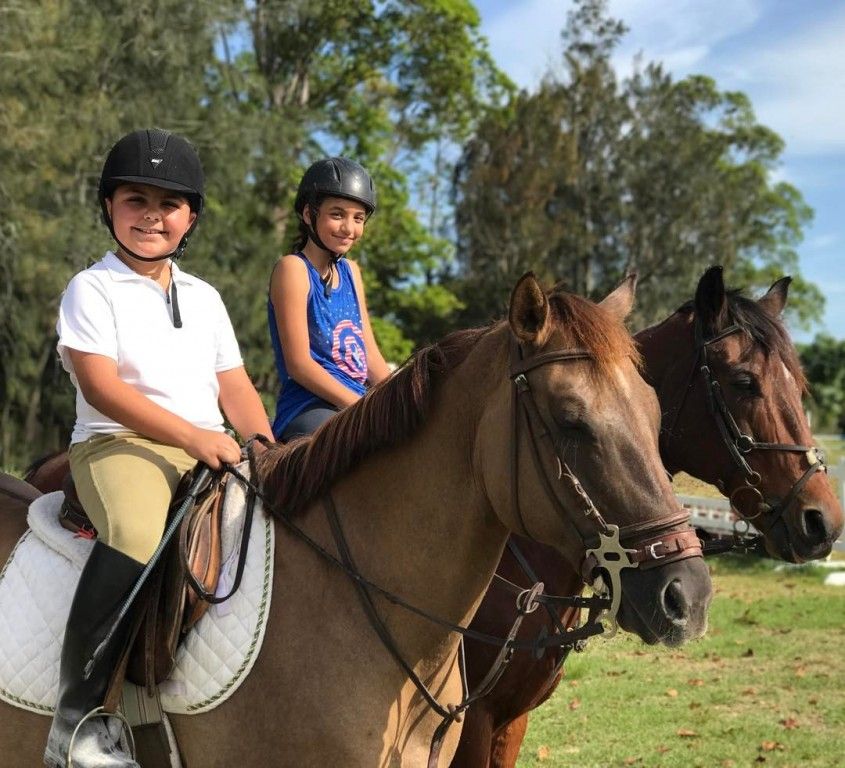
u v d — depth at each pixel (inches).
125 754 94.2
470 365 96.3
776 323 149.2
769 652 295.1
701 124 1304.1
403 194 1065.5
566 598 95.4
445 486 96.2
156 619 93.6
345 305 139.1
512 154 1205.1
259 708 91.9
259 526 99.0
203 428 101.8
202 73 797.2
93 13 725.3
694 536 85.8
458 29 1030.4
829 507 142.4
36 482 130.8
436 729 98.7
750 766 201.2
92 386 95.8
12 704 97.0
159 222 102.3
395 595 96.0
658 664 283.4
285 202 895.1
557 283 95.5
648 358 152.6
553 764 200.5
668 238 1209.4
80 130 670.5
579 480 86.0
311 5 903.1
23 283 647.1
